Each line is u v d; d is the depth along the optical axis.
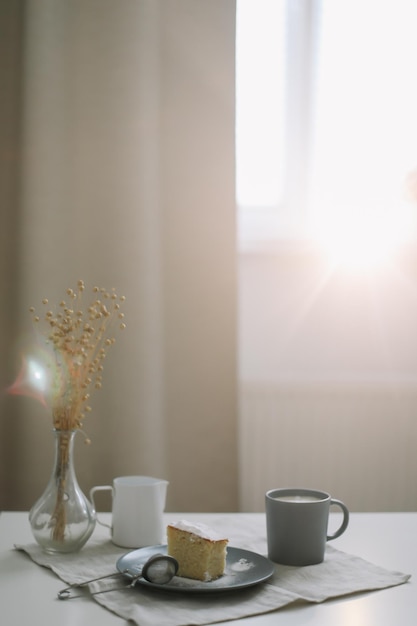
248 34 2.47
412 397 2.21
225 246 2.11
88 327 1.06
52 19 2.15
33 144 2.13
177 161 2.12
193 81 2.13
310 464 2.23
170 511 2.09
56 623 0.75
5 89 2.14
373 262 2.34
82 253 2.12
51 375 1.05
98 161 2.13
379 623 0.76
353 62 2.45
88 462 2.08
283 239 2.38
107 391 2.08
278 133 2.47
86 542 1.03
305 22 2.43
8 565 0.96
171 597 0.83
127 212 2.12
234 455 2.09
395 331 2.33
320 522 0.96
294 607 0.81
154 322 2.10
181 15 2.14
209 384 2.10
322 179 2.45
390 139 2.43
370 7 2.44
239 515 1.26
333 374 2.32
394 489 2.22
